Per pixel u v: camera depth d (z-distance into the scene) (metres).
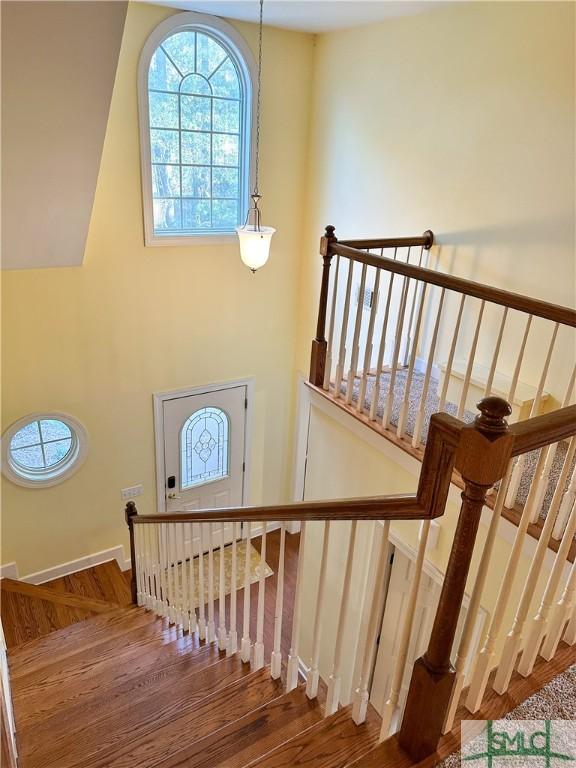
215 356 5.15
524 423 1.21
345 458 3.44
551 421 1.23
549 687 1.63
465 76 3.38
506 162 3.25
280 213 5.00
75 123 2.61
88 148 2.82
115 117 3.96
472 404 3.24
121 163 4.09
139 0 3.70
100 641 3.09
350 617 3.56
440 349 3.89
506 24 3.10
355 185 4.45
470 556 1.26
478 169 3.42
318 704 2.00
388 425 3.05
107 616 3.58
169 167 4.42
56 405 4.45
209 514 2.32
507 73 3.14
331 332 3.35
